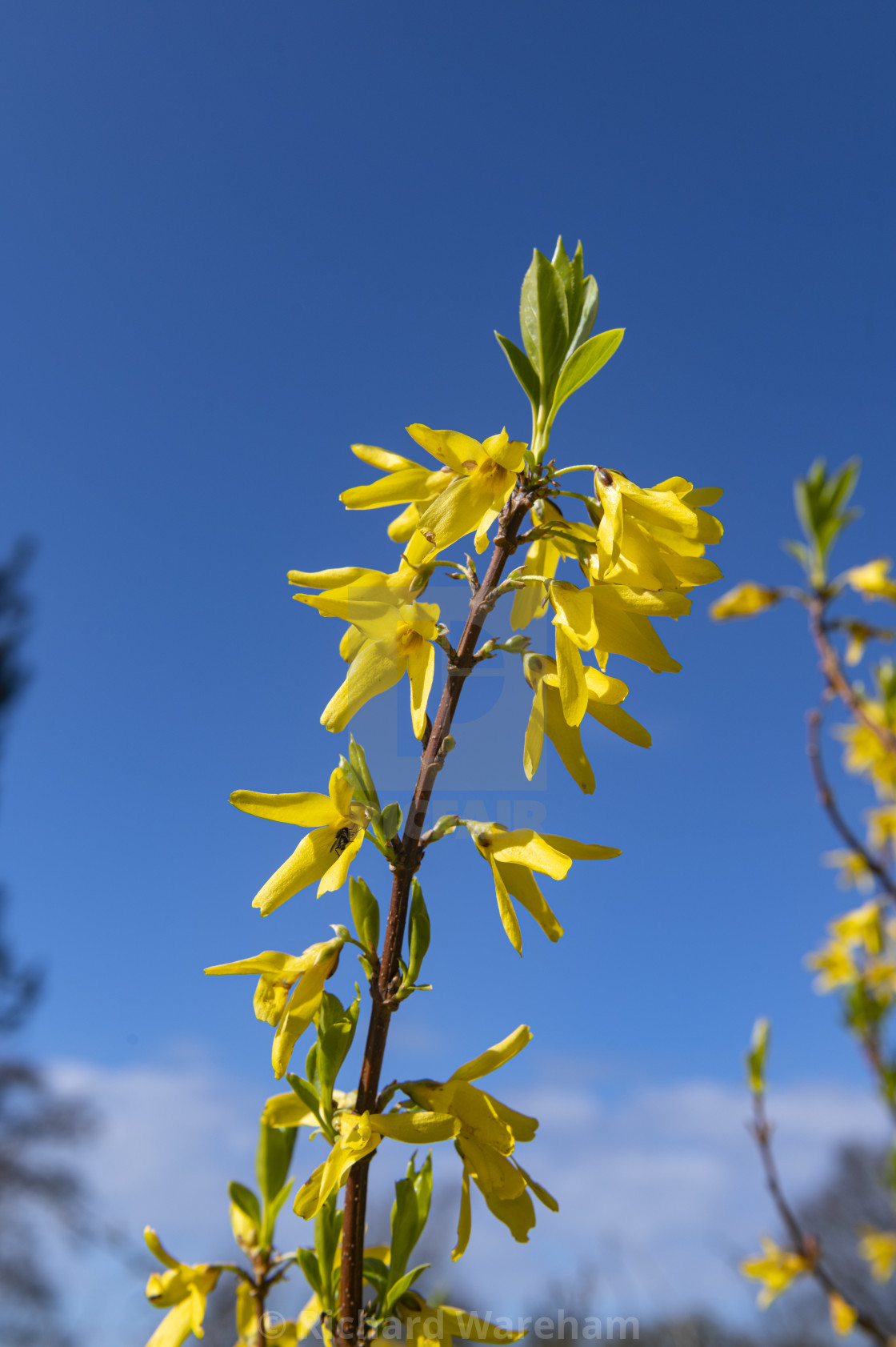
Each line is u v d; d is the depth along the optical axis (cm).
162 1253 27
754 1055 51
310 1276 25
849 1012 59
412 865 24
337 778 24
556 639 25
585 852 25
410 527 27
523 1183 24
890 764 70
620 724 26
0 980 330
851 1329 49
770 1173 50
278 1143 29
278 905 24
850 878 72
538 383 27
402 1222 25
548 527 25
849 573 59
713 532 26
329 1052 24
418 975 24
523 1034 25
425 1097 24
